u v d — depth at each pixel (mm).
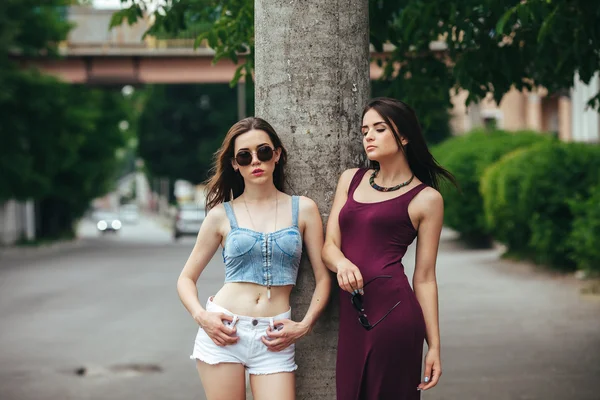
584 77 7727
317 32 4348
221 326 4113
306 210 4230
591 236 15328
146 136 58969
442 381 8312
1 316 14680
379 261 4012
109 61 38219
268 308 4160
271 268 4152
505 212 20578
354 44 4406
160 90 58281
